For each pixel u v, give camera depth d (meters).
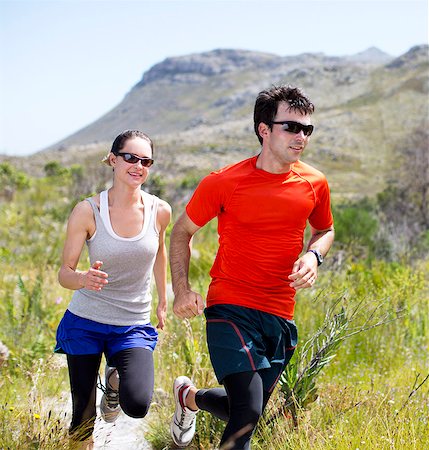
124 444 4.51
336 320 4.75
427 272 10.64
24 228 15.53
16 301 7.99
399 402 4.78
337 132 117.06
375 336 6.66
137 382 3.87
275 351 3.83
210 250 11.70
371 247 12.99
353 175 92.75
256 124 3.88
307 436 3.97
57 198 22.64
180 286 3.95
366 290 8.28
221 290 3.84
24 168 67.12
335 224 13.12
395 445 3.85
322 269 10.16
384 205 24.77
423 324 7.52
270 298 3.82
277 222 3.79
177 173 71.00
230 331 3.70
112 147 4.07
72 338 4.03
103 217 4.00
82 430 4.00
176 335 6.20
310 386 4.42
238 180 3.80
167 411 4.74
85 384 4.02
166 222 4.31
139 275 4.09
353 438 3.94
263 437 4.18
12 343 6.45
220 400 4.00
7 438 3.98
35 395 4.79
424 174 25.23
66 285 3.95
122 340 4.05
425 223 21.66
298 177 3.86
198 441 4.50
